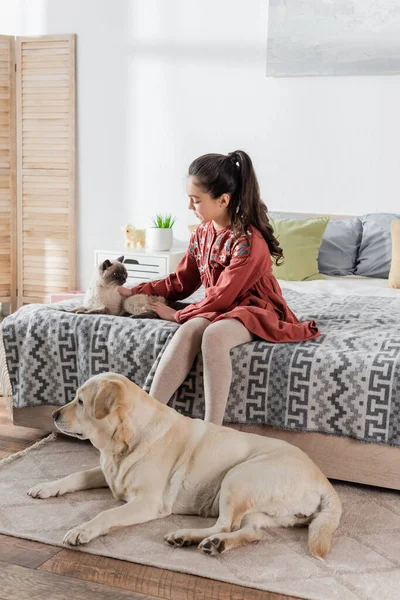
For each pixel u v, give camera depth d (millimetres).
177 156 4684
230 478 1918
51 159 4883
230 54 4477
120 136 4785
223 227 2582
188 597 1655
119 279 2686
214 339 2279
